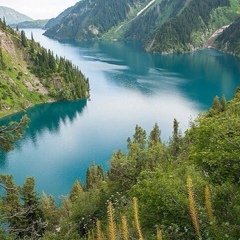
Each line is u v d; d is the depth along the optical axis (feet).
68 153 451.12
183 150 220.02
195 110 629.51
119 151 331.57
